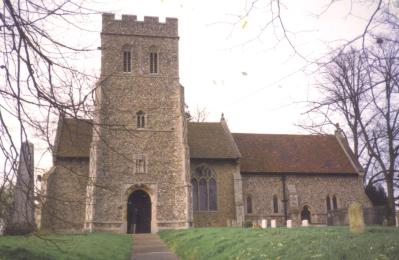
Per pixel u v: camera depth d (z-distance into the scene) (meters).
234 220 37.53
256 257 15.04
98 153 34.81
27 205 7.20
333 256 12.55
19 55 6.64
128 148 35.97
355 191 41.50
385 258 11.27
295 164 41.72
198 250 19.56
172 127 37.34
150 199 35.94
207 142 40.44
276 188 40.41
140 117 37.09
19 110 6.79
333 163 42.44
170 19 39.69
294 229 20.92
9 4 6.48
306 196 40.66
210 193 38.44
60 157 35.19
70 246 18.56
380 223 29.12
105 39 38.31
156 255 21.80
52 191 34.38
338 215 35.75
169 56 38.97
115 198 34.72
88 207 33.28
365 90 6.96
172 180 36.12
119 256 20.03
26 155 7.11
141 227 36.47
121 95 37.19
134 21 39.03
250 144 43.31
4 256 14.03
